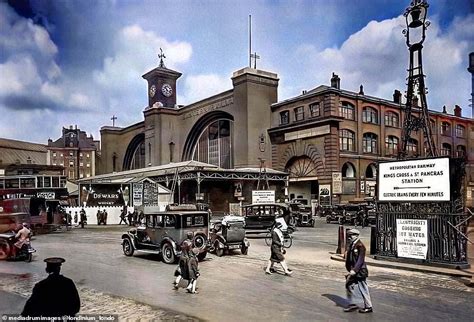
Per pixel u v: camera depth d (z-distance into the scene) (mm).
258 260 17031
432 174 14680
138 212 38750
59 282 5676
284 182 50031
